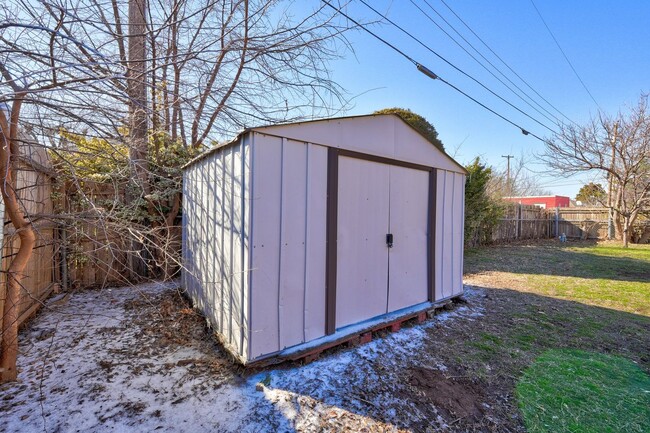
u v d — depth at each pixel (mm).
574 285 5730
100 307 3902
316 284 2699
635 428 1887
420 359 2723
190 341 2930
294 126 2498
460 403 2100
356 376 2385
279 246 2434
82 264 4719
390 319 3277
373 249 3238
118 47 2582
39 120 2117
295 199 2533
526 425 1895
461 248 4570
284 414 1909
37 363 2479
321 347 2615
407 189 3631
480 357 2805
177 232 5422
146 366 2451
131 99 1907
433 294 3979
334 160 2799
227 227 2650
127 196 4605
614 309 4344
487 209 9852
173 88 2719
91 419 1812
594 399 2189
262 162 2318
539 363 2723
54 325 3299
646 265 7695
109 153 2424
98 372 2350
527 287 5570
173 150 5066
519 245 11555
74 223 2627
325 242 2760
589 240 13328
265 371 2383
